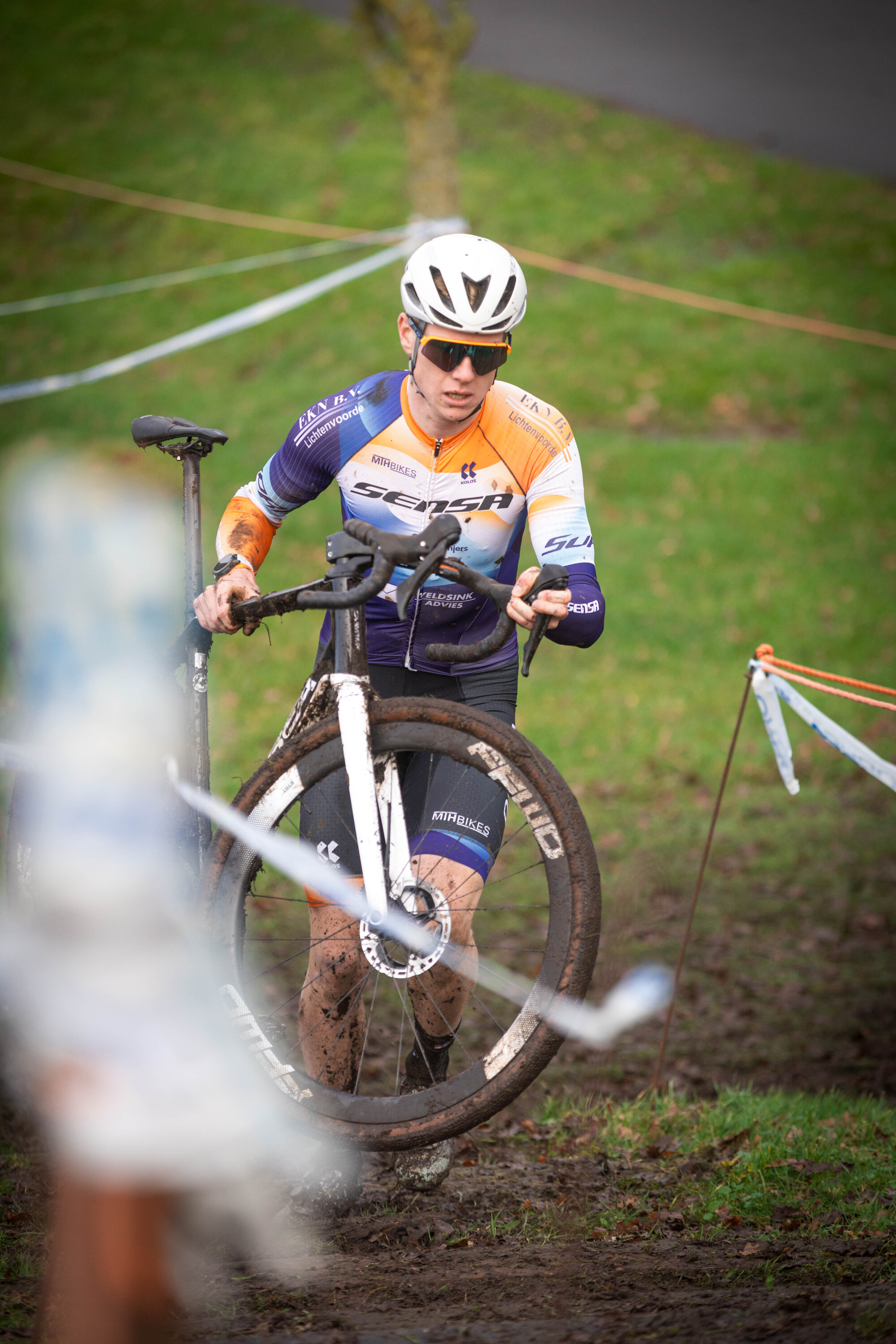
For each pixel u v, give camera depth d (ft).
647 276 129.59
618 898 53.52
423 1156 22.50
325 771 19.94
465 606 22.81
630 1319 15.15
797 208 138.21
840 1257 17.92
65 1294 14.01
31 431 108.78
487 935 50.26
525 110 150.41
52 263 132.87
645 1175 24.76
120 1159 11.08
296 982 41.52
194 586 21.85
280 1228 19.92
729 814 66.08
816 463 106.01
